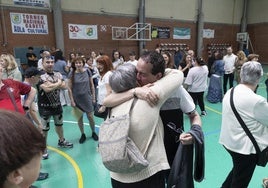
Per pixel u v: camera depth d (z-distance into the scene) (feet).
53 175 10.37
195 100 17.74
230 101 6.67
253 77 6.44
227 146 6.91
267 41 52.19
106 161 4.30
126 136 4.18
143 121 4.37
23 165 1.80
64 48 34.53
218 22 51.16
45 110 11.27
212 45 50.96
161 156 4.61
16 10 29.94
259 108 6.12
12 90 7.14
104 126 4.50
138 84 4.83
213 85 22.54
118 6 38.63
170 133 5.07
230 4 52.11
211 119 17.53
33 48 31.73
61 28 33.37
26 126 1.85
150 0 41.55
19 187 1.87
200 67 17.06
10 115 1.84
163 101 4.56
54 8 32.55
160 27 43.50
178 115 5.08
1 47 29.53
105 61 11.08
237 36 54.34
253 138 6.35
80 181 9.89
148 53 4.70
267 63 52.90
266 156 6.48
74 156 12.09
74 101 13.05
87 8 35.86
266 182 8.99
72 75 12.87
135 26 40.47
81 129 13.71
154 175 4.62
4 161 1.70
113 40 39.06
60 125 12.69
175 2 44.32
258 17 53.06
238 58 22.11
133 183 4.62
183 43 46.88
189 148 4.90
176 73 4.90
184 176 4.80
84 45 36.42
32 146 1.84
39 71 10.77
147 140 4.48
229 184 7.62
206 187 9.16
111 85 4.70
